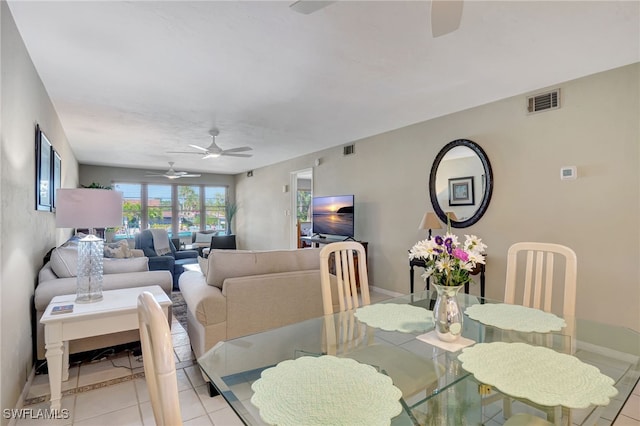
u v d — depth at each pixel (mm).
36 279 2623
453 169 3895
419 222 4309
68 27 2109
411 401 1096
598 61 2621
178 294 4824
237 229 9734
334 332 1716
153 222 8773
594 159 2842
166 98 3406
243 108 3734
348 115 4008
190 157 6953
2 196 1753
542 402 1029
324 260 1987
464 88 3168
